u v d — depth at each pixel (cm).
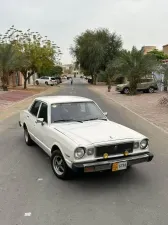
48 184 500
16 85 4241
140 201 440
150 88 2916
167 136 914
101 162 466
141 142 507
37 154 679
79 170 452
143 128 1046
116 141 482
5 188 483
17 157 656
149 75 2727
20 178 528
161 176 548
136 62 2542
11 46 2891
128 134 518
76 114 609
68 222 378
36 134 646
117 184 505
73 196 454
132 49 2638
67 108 614
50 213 400
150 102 1964
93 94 2831
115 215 397
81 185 497
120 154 486
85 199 445
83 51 5009
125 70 2608
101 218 389
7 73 2998
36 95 2683
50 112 591
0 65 2831
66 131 523
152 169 588
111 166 470
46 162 620
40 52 3372
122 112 1479
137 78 2634
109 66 4138
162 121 1191
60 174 520
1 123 1111
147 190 482
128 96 2531
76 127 550
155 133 960
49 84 4784
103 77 4878
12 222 377
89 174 548
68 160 475
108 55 4959
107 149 474
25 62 3056
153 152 723
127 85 2844
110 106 1758
